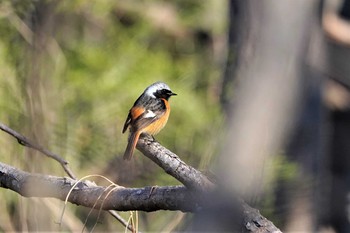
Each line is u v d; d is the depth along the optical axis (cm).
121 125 1354
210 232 626
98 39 1527
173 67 1514
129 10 1594
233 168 628
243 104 658
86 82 1383
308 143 1030
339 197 1548
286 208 962
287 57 693
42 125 1187
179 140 1316
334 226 1561
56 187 715
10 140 1152
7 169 742
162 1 1631
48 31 1335
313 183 1021
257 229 623
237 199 623
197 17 1622
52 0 1348
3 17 1309
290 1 696
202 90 1449
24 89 1205
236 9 904
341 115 1558
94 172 1280
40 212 1114
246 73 688
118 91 1409
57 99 1286
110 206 692
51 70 1313
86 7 1499
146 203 672
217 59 1544
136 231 727
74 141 1280
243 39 738
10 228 1119
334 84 1504
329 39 1425
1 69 1227
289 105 701
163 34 1614
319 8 1020
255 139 638
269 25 694
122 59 1493
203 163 826
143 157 1216
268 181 910
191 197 651
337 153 1570
